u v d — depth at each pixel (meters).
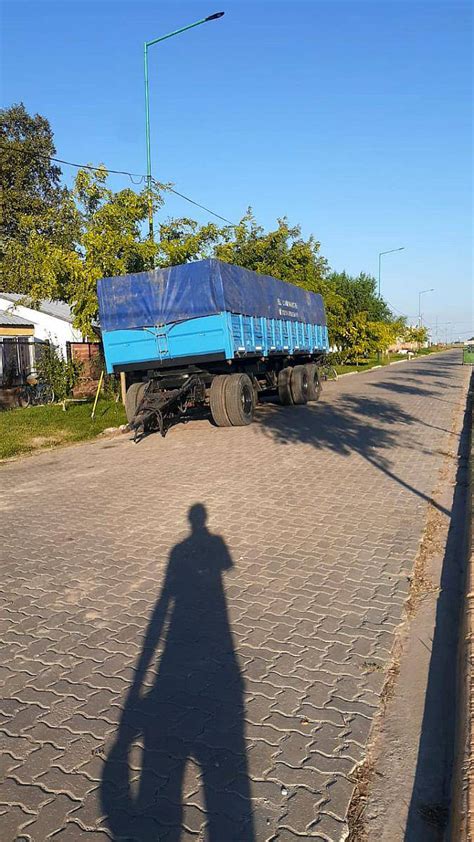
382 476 9.22
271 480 9.09
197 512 7.56
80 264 16.69
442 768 3.10
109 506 8.02
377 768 3.11
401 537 6.52
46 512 7.88
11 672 4.06
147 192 17.77
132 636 4.51
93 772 3.11
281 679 3.91
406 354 71.56
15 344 20.09
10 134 37.84
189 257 18.48
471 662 3.65
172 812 2.84
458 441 12.07
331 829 2.73
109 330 13.39
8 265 22.22
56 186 39.75
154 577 5.59
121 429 14.76
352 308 48.22
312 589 5.24
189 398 13.89
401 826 2.75
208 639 4.43
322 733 3.38
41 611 4.95
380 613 4.79
